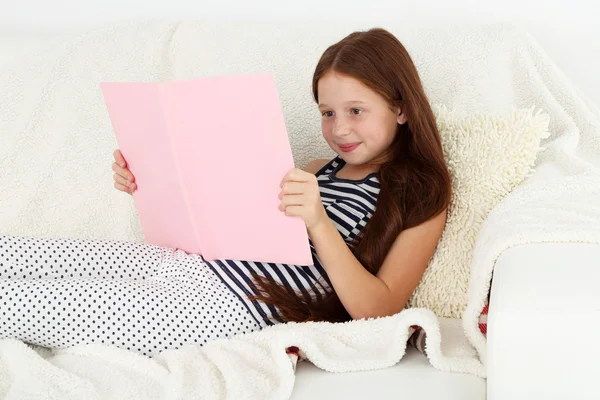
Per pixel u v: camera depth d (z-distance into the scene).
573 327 0.82
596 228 0.98
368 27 1.67
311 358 1.04
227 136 1.10
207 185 1.16
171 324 1.15
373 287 1.20
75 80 1.65
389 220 1.26
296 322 1.18
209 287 1.21
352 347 1.09
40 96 1.64
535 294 0.85
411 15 1.71
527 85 1.49
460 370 1.03
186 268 1.23
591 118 1.45
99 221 1.54
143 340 1.14
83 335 1.12
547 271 0.89
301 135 1.57
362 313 1.20
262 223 1.15
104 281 1.15
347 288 1.19
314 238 1.17
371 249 1.26
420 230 1.25
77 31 1.74
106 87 1.24
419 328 1.08
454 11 1.69
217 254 1.23
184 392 0.98
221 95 1.08
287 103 1.58
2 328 1.11
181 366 1.03
